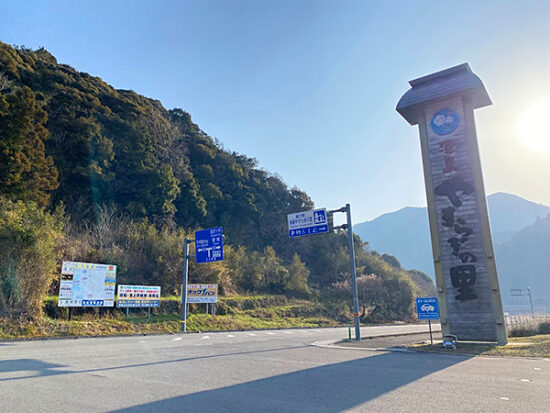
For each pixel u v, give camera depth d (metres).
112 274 24.72
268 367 9.56
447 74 17.00
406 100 17.33
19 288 19.77
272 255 55.12
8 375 7.82
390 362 10.51
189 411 5.33
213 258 24.77
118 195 44.00
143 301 26.59
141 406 5.56
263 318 37.56
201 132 71.75
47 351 12.27
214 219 56.97
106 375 8.10
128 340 17.80
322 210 21.83
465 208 15.88
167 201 46.59
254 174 72.75
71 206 38.88
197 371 8.84
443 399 6.01
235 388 6.92
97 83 52.22
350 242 20.98
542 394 6.34
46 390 6.52
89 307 25.14
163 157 51.66
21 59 42.47
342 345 16.22
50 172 32.22
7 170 27.06
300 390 6.77
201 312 33.12
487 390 6.66
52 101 41.09
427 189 16.78
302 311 43.50
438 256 16.14
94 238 35.75
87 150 40.53
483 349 13.12
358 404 5.73
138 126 47.91
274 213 68.12
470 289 15.30
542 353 11.66
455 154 16.42
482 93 16.30
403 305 56.84
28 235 20.39
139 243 37.22
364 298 51.34
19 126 28.89
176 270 35.41
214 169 62.97
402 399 6.04
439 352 12.92
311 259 66.75
